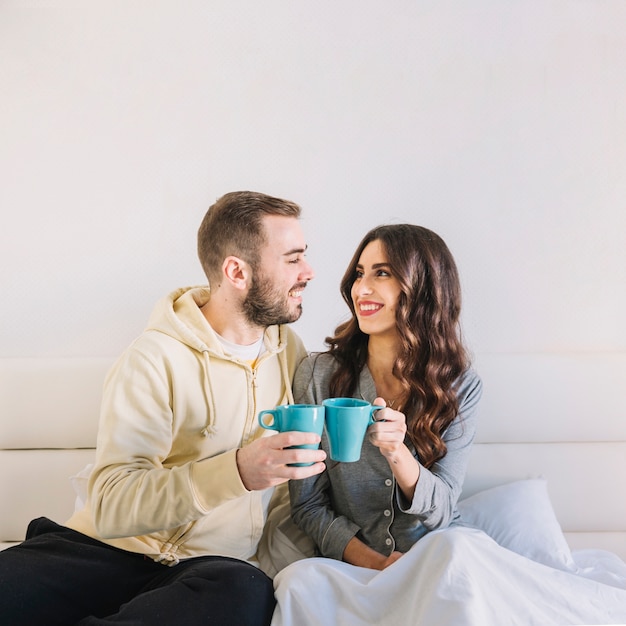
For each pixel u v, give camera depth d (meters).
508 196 2.00
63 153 1.92
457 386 1.47
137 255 1.94
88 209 1.93
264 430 1.41
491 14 1.98
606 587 1.21
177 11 1.93
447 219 1.99
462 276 2.00
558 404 1.83
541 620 1.08
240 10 1.94
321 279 1.98
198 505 1.13
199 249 1.43
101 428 1.29
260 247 1.34
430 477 1.29
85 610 1.19
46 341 1.93
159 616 1.06
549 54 1.99
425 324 1.44
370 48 1.97
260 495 1.40
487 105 1.98
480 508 1.63
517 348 2.01
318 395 1.50
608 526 1.81
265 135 1.96
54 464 1.75
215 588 1.11
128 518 1.16
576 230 2.01
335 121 1.97
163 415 1.30
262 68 1.95
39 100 1.91
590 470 1.81
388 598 1.13
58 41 1.91
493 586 1.09
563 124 2.00
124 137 1.93
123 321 1.95
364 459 1.42
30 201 1.92
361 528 1.42
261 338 1.47
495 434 1.82
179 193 1.95
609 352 1.97
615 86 2.00
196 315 1.40
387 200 1.98
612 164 2.00
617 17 2.00
